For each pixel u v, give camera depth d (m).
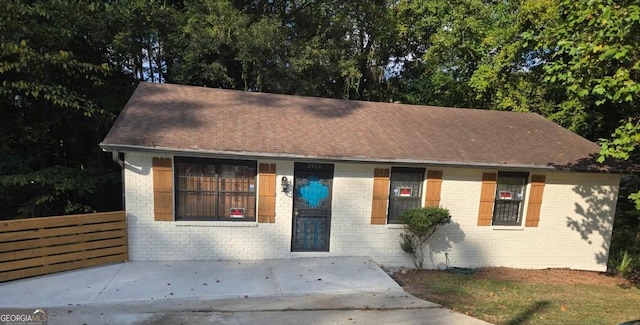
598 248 9.75
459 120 11.12
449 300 6.50
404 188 8.73
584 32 6.84
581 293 7.66
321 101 11.29
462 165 8.40
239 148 7.48
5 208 9.55
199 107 9.23
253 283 6.74
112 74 12.18
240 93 10.84
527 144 9.77
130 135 7.24
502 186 9.21
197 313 5.38
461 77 18.59
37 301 5.66
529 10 13.30
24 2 9.23
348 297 6.30
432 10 18.80
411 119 10.73
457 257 9.04
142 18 12.86
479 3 17.14
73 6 9.43
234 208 7.99
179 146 7.14
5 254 6.39
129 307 5.54
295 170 8.16
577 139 10.48
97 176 10.34
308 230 8.37
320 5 18.34
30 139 9.59
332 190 8.30
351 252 8.51
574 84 7.00
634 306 6.83
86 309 5.42
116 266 7.28
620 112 12.20
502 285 7.80
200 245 7.82
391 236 8.63
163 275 6.90
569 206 9.46
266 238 8.08
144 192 7.47
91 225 7.17
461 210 8.88
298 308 5.71
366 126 9.70
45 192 9.34
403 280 7.82
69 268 6.98
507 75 15.47
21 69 8.55
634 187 12.51
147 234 7.59
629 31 5.84
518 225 9.37
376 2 20.00
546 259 9.54
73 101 9.35
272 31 14.37
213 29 13.91
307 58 16.00
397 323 5.26
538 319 5.75
